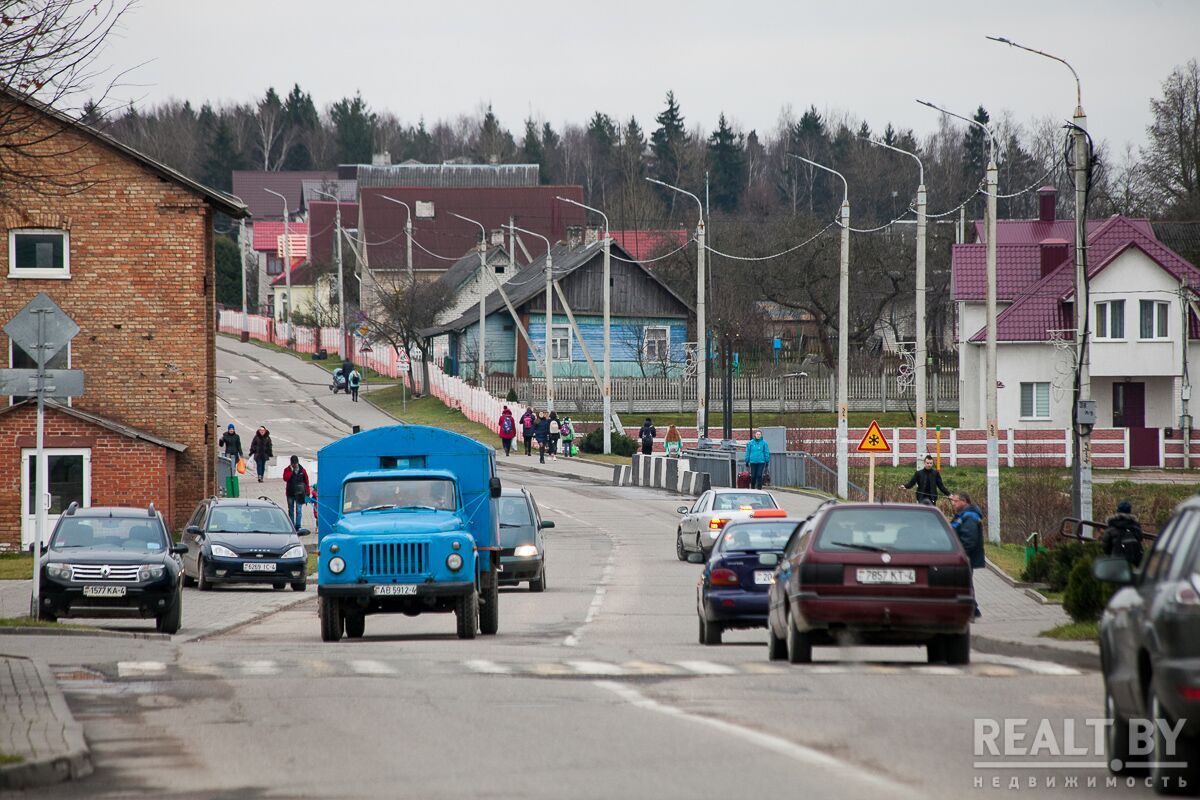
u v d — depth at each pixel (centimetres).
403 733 3359
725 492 10756
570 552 11588
